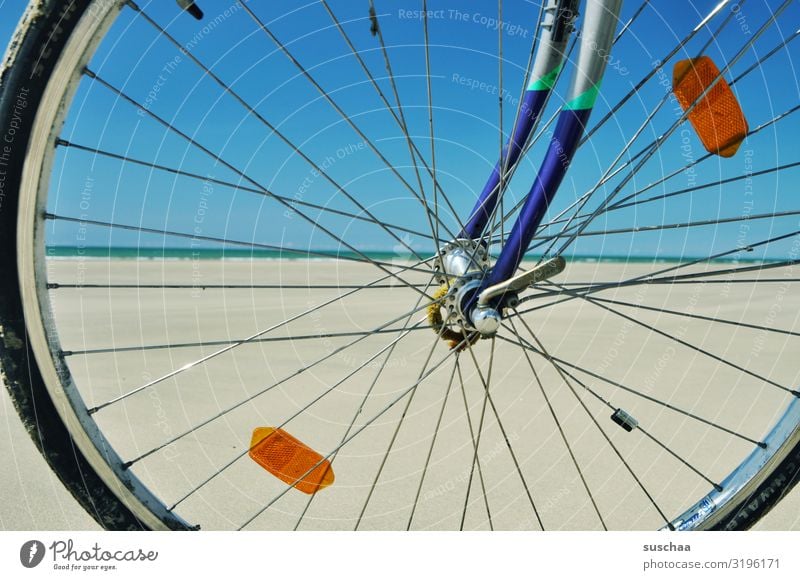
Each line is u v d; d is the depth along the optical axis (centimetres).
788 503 188
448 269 139
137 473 201
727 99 128
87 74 108
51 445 117
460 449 231
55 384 115
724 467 216
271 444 135
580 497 193
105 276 944
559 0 122
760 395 309
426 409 279
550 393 308
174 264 1451
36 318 112
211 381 317
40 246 111
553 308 641
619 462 220
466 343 136
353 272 1112
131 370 340
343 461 217
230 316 530
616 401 295
